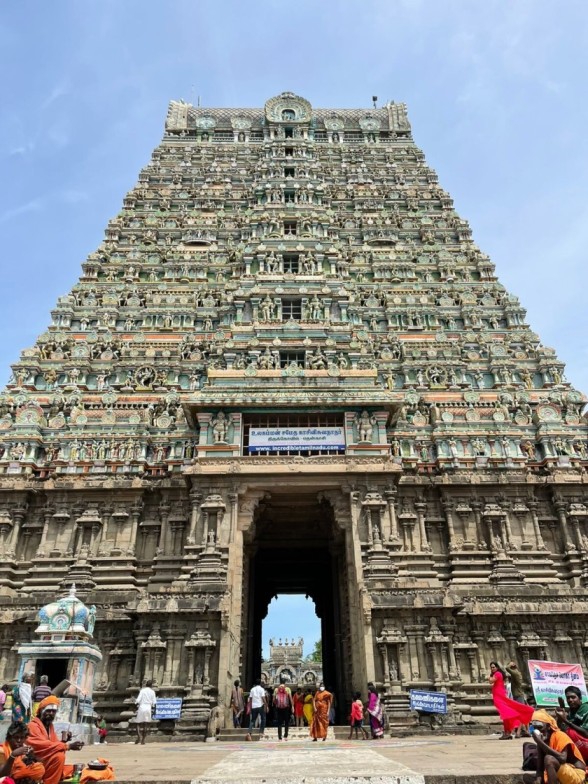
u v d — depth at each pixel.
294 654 97.06
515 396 43.44
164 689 28.66
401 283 51.88
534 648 31.36
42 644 25.62
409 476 37.44
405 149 67.12
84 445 38.44
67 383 43.44
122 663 31.22
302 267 47.78
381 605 30.16
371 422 35.91
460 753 16.28
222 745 22.53
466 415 41.19
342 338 42.28
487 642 31.48
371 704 24.83
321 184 57.16
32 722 11.77
